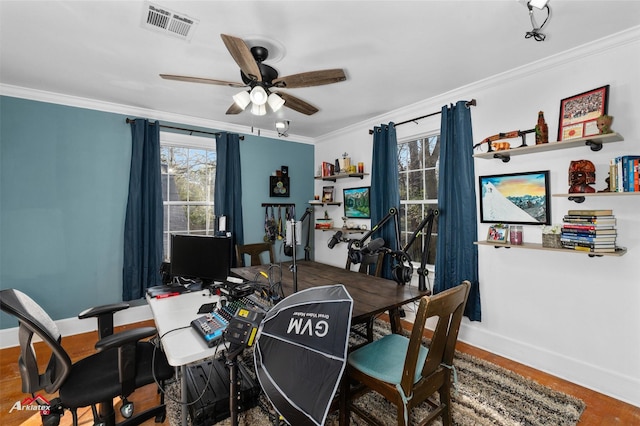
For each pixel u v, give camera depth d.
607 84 2.00
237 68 2.37
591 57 2.06
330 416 1.81
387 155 3.49
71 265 3.04
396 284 2.32
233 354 1.28
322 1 1.59
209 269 2.20
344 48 2.06
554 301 2.28
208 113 3.54
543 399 1.95
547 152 2.30
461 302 1.46
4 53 2.14
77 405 1.34
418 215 3.45
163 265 2.55
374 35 1.91
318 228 4.51
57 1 1.59
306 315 1.08
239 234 3.97
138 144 3.25
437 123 3.08
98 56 2.18
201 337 1.39
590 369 2.09
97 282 3.17
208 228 3.97
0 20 1.75
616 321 2.00
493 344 2.61
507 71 2.44
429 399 1.90
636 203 1.92
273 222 4.34
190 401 1.75
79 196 3.07
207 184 3.97
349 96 2.98
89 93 2.90
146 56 2.18
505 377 2.20
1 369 2.36
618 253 1.83
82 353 2.62
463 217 2.73
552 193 2.28
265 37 1.92
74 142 3.03
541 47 2.08
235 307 1.67
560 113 2.18
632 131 1.92
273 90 2.78
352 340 2.86
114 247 3.25
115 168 3.23
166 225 3.67
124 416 1.75
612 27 1.84
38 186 2.88
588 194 1.94
